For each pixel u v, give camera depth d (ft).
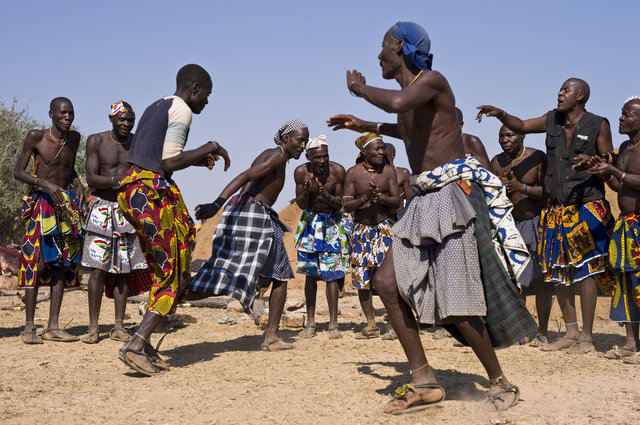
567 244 18.86
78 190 21.66
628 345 18.03
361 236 22.71
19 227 75.61
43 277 21.27
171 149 15.78
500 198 12.22
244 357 18.11
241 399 12.98
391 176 22.97
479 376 15.24
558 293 19.88
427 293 12.07
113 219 20.67
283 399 12.96
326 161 23.77
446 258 11.76
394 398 12.14
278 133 19.33
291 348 19.77
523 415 11.62
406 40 12.54
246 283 18.03
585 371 15.81
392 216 22.97
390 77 12.97
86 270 47.65
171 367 16.44
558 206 19.30
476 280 11.59
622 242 17.87
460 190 11.82
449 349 19.51
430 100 12.00
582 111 19.10
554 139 19.36
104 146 20.77
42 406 12.44
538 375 15.30
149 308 15.58
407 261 12.14
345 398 13.03
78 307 29.76
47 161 20.81
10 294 35.86
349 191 22.91
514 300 11.87
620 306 18.06
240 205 18.71
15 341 20.71
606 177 17.47
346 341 21.93
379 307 32.09
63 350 19.06
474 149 22.02
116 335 21.18
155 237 15.58
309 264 23.09
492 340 12.17
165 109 15.92
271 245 19.06
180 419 11.54
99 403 12.70
